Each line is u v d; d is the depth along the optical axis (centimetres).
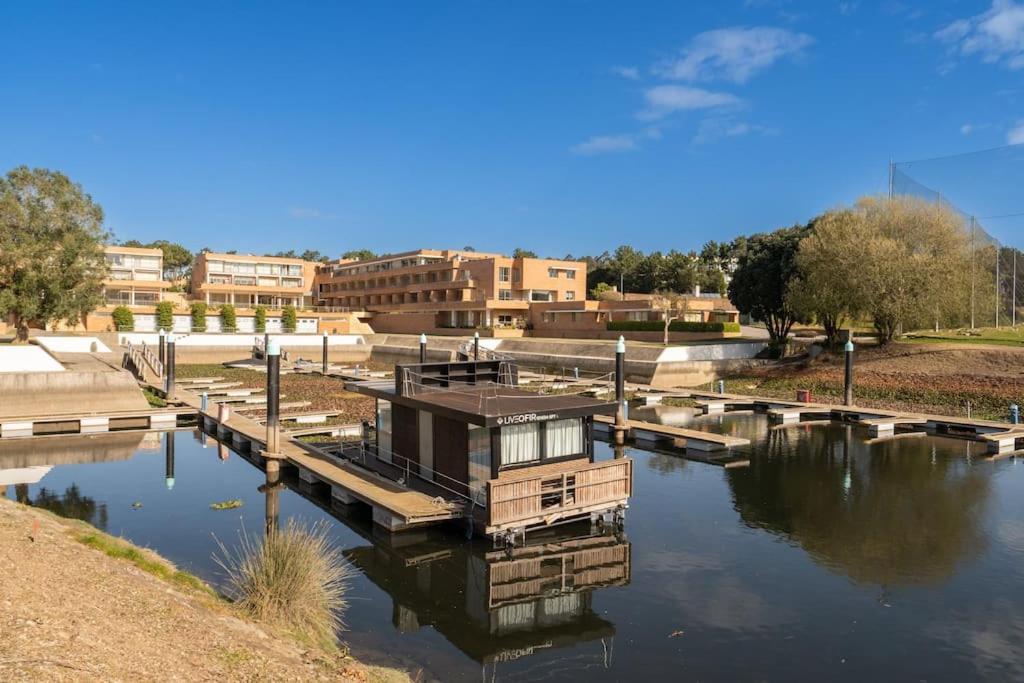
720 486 2414
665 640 1280
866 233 4703
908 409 3934
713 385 5047
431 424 2077
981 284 4800
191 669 805
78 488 2350
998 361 4047
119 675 725
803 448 3067
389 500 1894
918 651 1238
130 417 3556
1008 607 1425
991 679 1140
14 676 654
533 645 1257
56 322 5431
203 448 3072
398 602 1452
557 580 1577
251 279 11756
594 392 4678
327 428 3144
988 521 2005
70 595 917
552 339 7431
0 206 4662
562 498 1838
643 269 11550
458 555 1733
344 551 1755
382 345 8325
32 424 3341
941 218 4669
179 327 8306
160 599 1024
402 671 1107
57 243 4941
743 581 1570
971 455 2909
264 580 1200
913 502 2203
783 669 1170
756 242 6738
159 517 2011
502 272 8700
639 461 2838
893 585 1542
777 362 5331
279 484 2419
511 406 1973
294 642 1066
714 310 7212
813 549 1777
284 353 7375
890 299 4525
